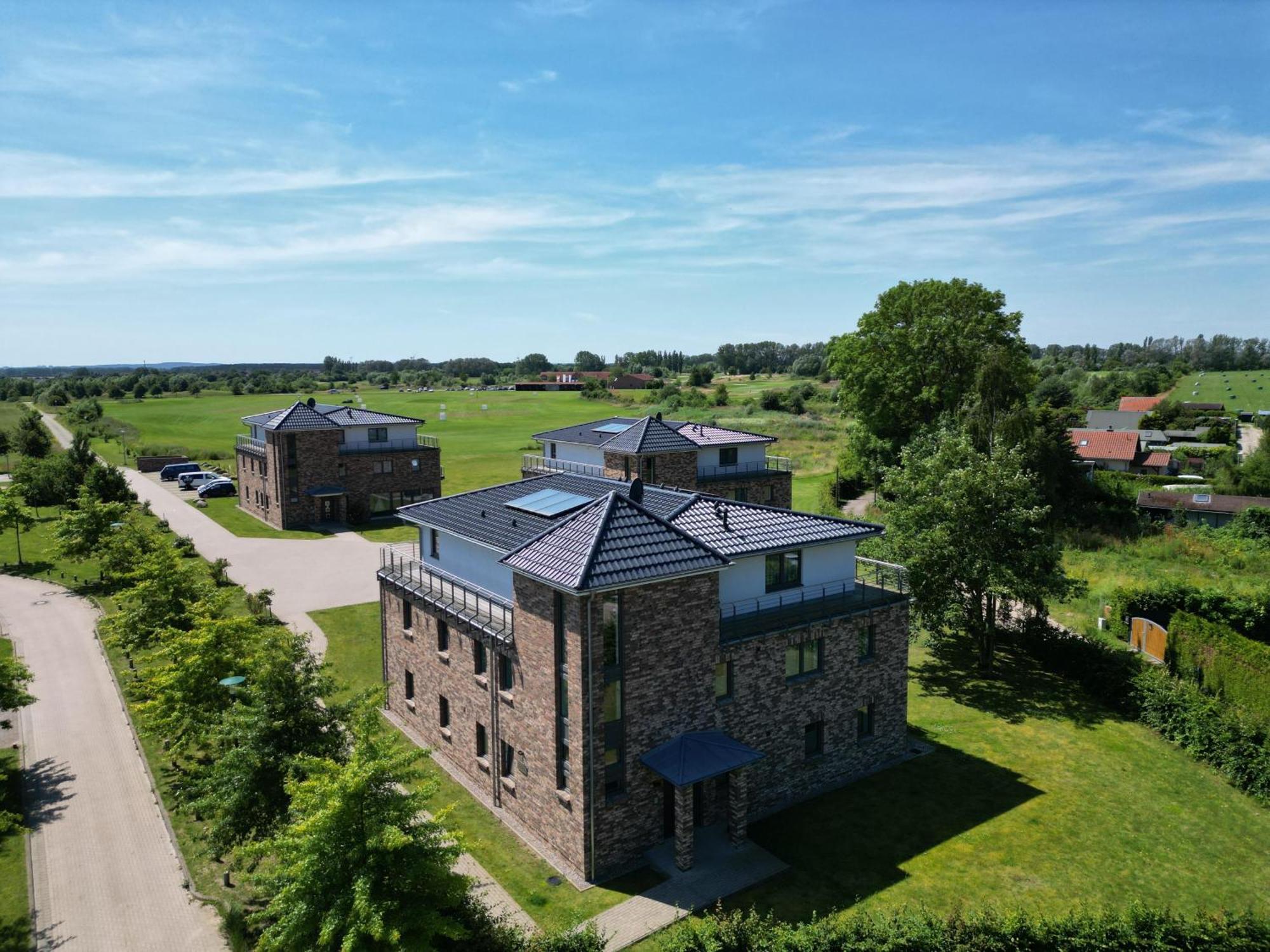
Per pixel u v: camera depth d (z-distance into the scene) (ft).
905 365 222.07
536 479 110.32
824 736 87.04
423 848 52.19
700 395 534.78
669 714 73.46
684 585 72.90
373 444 228.84
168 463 319.06
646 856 73.46
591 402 594.24
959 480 114.93
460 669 87.40
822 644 85.71
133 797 84.69
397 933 46.37
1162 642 121.49
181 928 65.00
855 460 251.39
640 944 62.28
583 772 68.49
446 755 92.53
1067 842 76.64
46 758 92.94
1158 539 198.08
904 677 93.91
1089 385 610.65
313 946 50.01
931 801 84.48
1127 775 89.81
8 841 76.89
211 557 183.11
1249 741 87.45
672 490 96.99
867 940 53.57
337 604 148.56
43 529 211.41
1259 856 75.00
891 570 106.11
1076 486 205.87
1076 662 116.26
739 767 72.33
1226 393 578.25
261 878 53.78
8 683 85.97
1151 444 368.68
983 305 217.15
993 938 53.62
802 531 90.63
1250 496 233.76
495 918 59.67
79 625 138.31
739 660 78.48
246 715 66.95
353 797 51.11
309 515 217.36
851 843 76.64
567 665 69.31
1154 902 67.82
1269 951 51.34
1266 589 135.54
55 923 65.46
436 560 103.55
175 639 83.92
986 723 103.55
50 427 438.40
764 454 193.88
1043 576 114.42
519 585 74.64
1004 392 192.75
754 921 55.88
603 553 69.05
